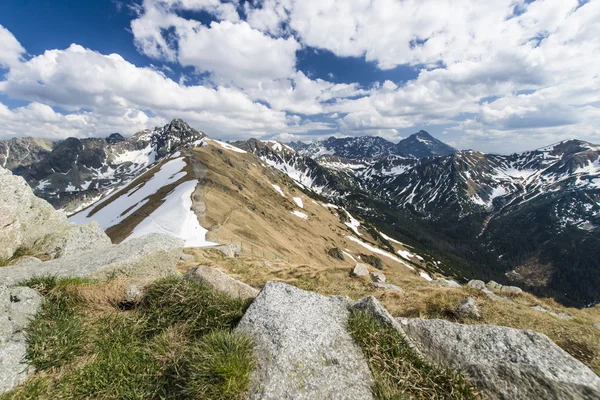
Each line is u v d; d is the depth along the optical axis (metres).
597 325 13.12
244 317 6.95
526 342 6.32
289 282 19.48
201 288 8.09
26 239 14.58
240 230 80.88
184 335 6.76
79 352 6.12
